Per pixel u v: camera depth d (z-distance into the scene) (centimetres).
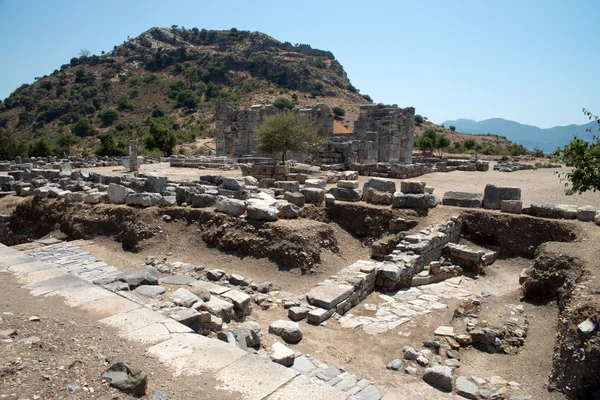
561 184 2408
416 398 679
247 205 1452
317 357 788
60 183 2012
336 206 1587
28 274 834
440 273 1252
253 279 1178
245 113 3831
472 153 6344
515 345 849
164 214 1537
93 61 15512
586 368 664
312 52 17350
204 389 476
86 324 610
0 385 421
